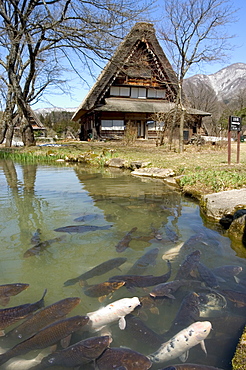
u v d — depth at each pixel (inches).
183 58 698.2
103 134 956.0
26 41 592.7
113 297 109.3
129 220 198.4
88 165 527.5
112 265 132.9
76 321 91.2
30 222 194.5
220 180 275.4
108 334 89.2
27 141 810.8
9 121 893.2
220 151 652.1
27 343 84.9
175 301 105.2
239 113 1884.8
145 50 932.6
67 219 200.5
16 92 765.3
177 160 460.4
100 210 222.5
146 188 305.7
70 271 129.5
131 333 89.6
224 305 102.7
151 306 103.0
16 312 98.7
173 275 124.5
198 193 256.8
